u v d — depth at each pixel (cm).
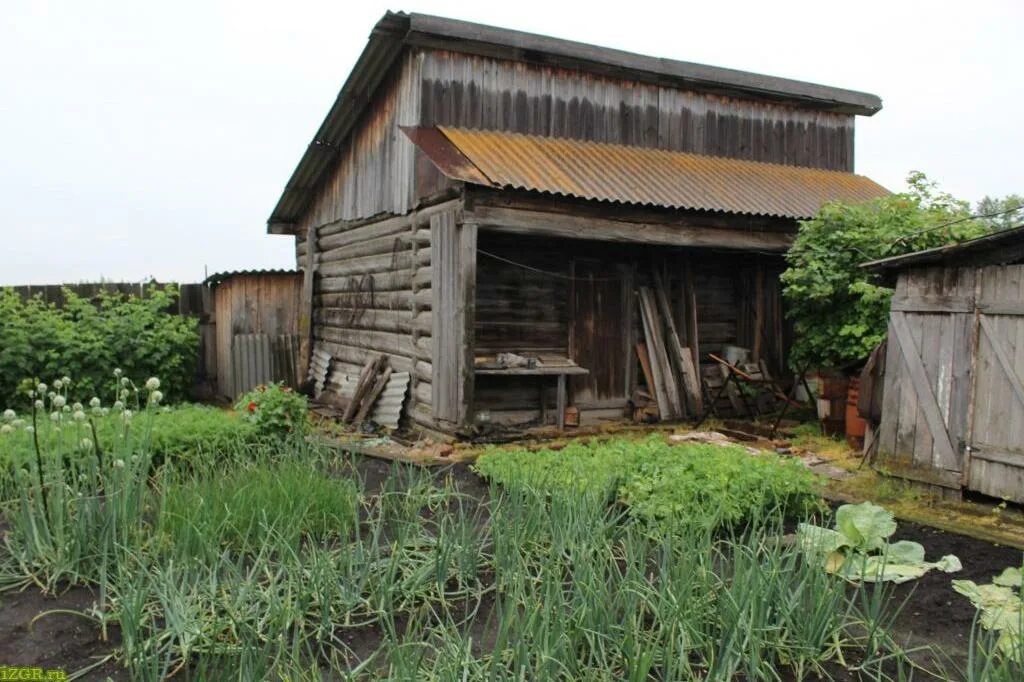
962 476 617
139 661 322
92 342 1136
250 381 1338
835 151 1341
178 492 493
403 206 989
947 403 629
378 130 1089
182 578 391
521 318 983
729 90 1209
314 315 1373
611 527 477
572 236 870
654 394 1055
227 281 1345
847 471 744
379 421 1035
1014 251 579
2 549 455
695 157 1171
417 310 953
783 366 1198
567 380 1015
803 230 955
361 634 370
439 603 404
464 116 994
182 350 1232
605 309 1045
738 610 329
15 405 1069
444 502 582
